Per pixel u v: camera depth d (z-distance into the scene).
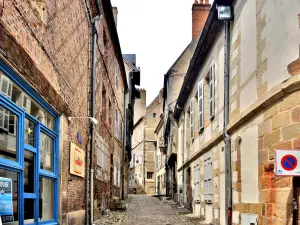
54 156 8.01
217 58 12.04
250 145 8.19
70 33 8.82
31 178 6.66
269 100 6.94
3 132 5.45
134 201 26.38
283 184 6.33
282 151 5.63
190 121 18.42
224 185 10.71
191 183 18.02
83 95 10.58
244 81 8.91
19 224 5.97
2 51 5.04
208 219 13.29
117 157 21.55
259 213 7.45
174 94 27.02
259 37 7.88
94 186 12.19
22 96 6.14
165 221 13.80
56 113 8.01
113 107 18.73
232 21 10.22
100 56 13.35
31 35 6.16
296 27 6.28
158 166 42.62
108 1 13.70
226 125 10.23
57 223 7.96
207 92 14.45
